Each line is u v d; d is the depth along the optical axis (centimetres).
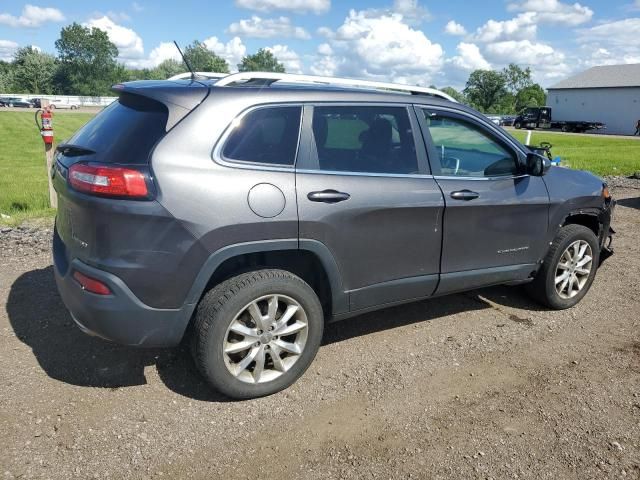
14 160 1798
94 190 287
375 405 332
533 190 435
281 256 341
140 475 268
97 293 293
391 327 440
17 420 303
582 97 6031
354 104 354
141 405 323
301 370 348
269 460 282
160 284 295
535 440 302
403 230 367
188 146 298
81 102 8294
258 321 323
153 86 326
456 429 311
